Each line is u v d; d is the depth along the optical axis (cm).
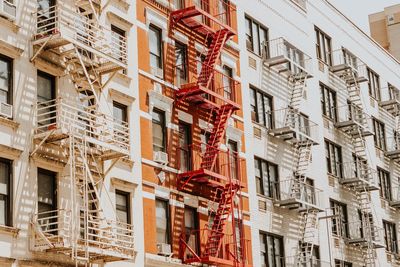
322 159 5150
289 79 4966
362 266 5334
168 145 3688
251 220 4212
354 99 5862
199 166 3869
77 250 2812
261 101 4641
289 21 5175
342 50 5872
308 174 4919
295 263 4509
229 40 4400
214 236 3750
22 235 2797
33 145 2927
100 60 3309
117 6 3556
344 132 5559
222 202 3859
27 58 2991
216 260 3622
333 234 5066
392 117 6525
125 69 3469
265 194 4453
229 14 4484
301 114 5022
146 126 3559
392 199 6175
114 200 3247
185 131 3878
